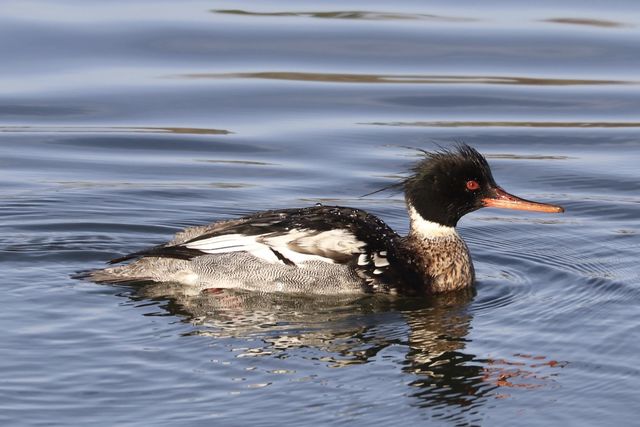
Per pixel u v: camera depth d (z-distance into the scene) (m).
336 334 13.30
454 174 15.30
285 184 19.08
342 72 23.22
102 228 17.12
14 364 12.08
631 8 25.98
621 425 11.14
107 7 25.78
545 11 25.91
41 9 25.45
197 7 26.00
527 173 19.64
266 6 26.20
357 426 10.96
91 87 22.36
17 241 16.42
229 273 14.87
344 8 26.05
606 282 15.14
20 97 21.95
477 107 22.16
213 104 22.08
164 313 13.81
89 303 14.05
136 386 11.63
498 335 13.30
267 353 12.59
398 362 12.42
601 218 17.95
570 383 11.98
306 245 14.90
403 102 22.33
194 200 18.33
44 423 10.83
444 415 11.27
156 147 20.45
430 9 26.03
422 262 15.18
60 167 19.52
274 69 23.25
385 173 19.52
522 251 16.66
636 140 20.91
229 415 11.05
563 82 22.94
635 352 12.74
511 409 11.43
